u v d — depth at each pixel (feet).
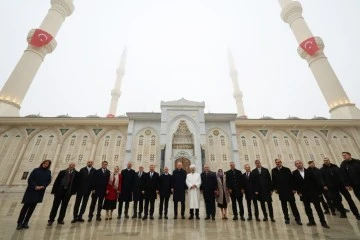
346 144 86.89
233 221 28.58
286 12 131.34
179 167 33.17
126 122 86.02
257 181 29.89
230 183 30.89
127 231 22.59
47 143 83.30
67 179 27.78
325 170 31.50
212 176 31.83
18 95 101.45
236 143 80.59
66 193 27.43
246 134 88.12
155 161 77.41
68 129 86.22
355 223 24.99
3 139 82.89
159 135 81.41
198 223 27.25
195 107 83.35
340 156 84.12
